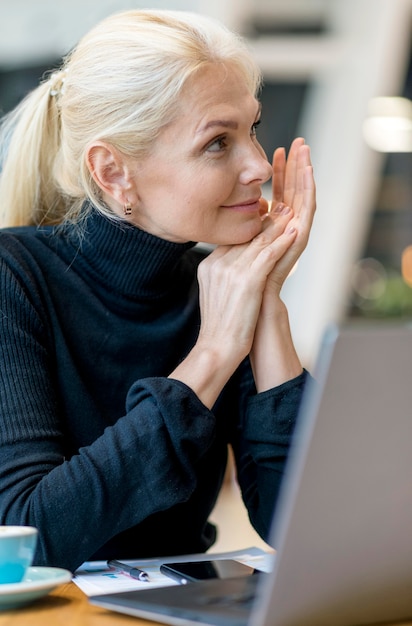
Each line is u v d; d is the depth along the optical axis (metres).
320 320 7.20
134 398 1.37
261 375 1.59
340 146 6.65
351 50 6.28
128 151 1.54
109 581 1.29
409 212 6.89
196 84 1.50
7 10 5.30
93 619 1.06
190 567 1.34
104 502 1.30
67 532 1.30
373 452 0.92
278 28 6.13
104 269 1.64
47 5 5.23
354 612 0.98
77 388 1.60
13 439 1.40
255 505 1.64
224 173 1.54
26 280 1.58
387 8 6.08
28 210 1.77
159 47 1.50
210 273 1.57
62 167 1.70
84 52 1.58
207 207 1.55
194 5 5.52
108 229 1.61
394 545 0.97
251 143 1.57
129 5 2.07
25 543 1.12
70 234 1.67
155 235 1.61
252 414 1.56
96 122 1.55
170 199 1.55
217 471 1.71
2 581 1.12
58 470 1.32
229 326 1.52
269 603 0.93
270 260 1.56
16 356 1.49
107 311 1.65
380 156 6.73
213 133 1.51
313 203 1.69
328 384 0.88
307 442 0.89
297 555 0.92
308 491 0.90
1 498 1.35
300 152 1.73
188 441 1.34
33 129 1.72
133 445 1.31
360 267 7.09
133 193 1.57
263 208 1.75
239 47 1.57
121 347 1.65
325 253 7.04
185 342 1.73
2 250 1.60
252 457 1.64
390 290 7.06
